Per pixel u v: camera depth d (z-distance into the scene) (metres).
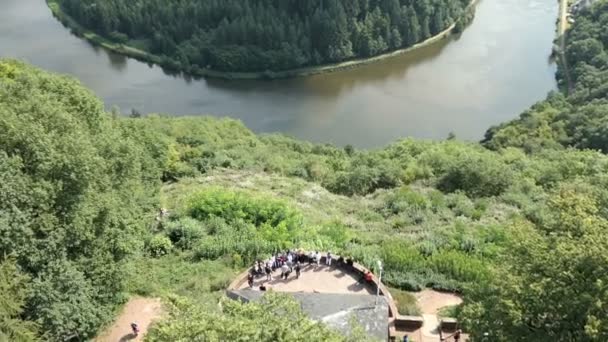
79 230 35.44
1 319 28.55
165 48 150.50
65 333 35.88
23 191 33.53
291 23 148.12
